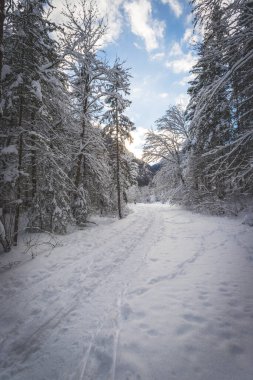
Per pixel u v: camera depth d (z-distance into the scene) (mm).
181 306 3748
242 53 6207
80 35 12508
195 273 5152
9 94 7414
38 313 3973
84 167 14461
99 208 16875
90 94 13336
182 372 2416
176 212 20391
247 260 5637
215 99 6973
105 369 2594
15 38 7660
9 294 4723
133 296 4348
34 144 9414
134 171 34062
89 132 14141
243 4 5332
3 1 5012
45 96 9117
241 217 12312
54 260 6824
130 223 14852
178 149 25984
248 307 3523
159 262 6246
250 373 2318
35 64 8188
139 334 3137
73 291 4781
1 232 7258
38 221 9531
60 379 2516
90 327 3465
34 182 9664
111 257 7059
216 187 14930
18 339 3285
